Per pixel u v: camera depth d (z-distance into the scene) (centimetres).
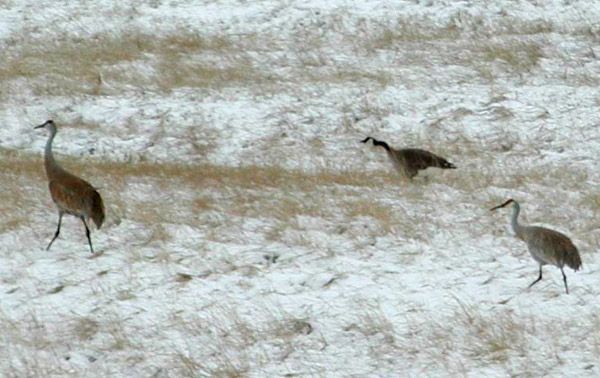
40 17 13012
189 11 13138
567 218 6756
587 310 5078
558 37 11894
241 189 7388
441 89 10656
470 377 4391
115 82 11031
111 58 11688
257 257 5906
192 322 5016
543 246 5216
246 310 5166
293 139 9619
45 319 5094
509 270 5703
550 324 4906
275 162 8862
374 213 6725
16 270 5706
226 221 6531
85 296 5369
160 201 7025
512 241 6231
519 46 11625
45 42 12231
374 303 5216
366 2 13150
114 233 6291
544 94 10406
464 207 7050
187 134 9731
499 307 5141
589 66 11138
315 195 7238
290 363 4588
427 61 11412
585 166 8556
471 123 9794
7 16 13062
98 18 12925
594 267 5700
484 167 8550
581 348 4644
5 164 8244
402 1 13088
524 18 12450
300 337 4841
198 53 11838
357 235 6291
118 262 5819
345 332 4884
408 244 6166
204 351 4728
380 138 9556
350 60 11550
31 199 6919
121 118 10181
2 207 6650
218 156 9212
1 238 6191
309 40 12144
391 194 7419
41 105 10488
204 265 5772
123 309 5197
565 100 10244
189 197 7150
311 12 12950
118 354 4712
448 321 4978
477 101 10306
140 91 10812
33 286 5494
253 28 12575
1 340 4862
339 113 10162
